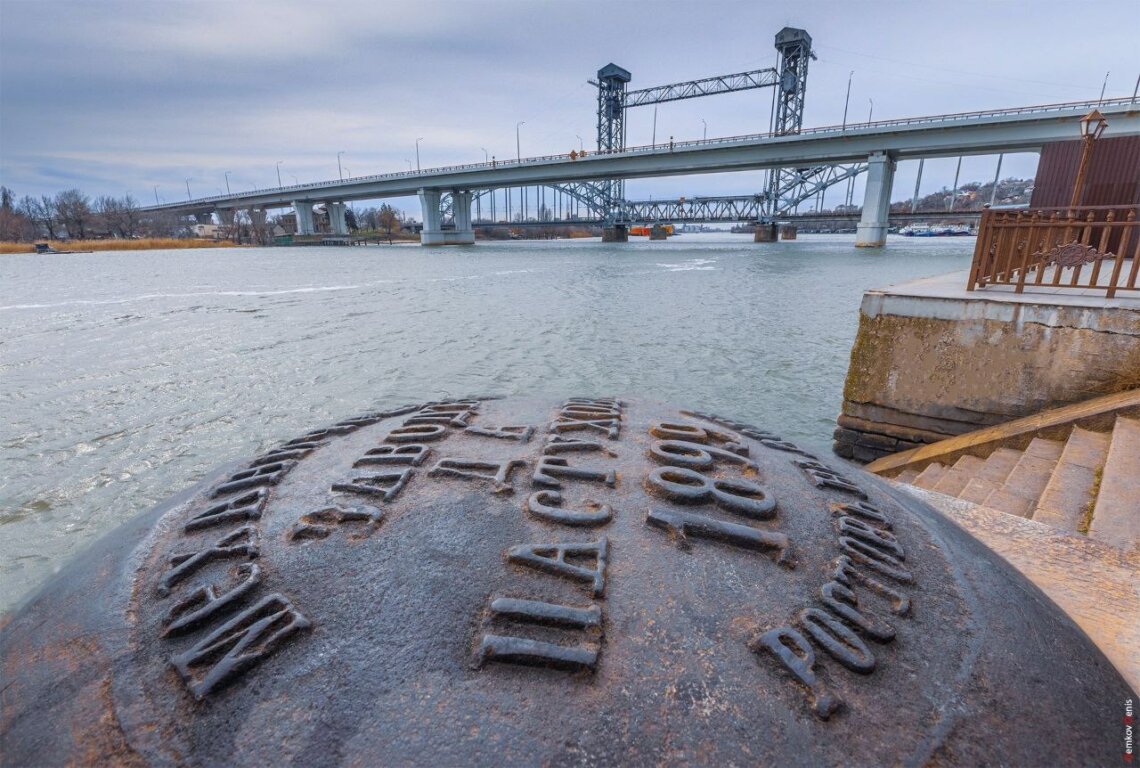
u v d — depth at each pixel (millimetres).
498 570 1804
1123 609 2354
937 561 2166
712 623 1648
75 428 7953
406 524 2035
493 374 11258
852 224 116438
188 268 43344
